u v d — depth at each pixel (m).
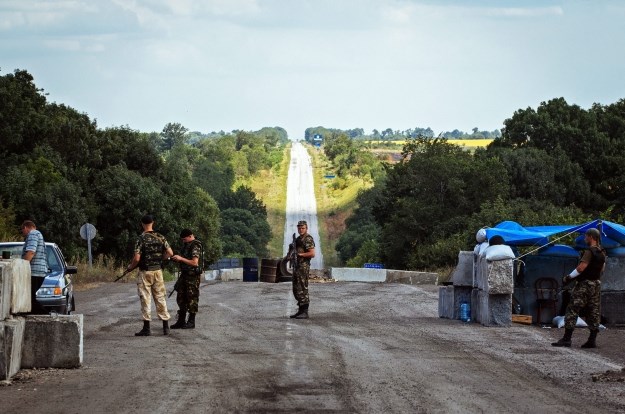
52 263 34.19
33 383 21.08
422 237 119.44
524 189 129.00
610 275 37.06
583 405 18.77
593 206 134.50
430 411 17.70
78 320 23.31
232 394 19.41
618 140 147.00
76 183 107.19
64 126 115.69
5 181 95.38
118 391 19.88
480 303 36.84
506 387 20.80
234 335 31.36
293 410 17.66
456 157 122.75
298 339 30.12
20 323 22.58
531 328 35.22
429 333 32.72
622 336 32.56
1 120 100.50
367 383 20.97
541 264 37.88
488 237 37.69
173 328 33.72
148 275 31.16
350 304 46.91
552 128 145.12
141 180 116.56
